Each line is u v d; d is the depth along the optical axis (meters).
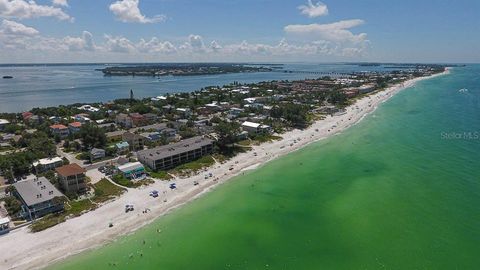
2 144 157.50
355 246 76.19
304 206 95.56
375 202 95.81
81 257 74.56
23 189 97.19
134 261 73.12
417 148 143.88
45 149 138.62
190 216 91.19
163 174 117.88
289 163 131.12
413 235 78.94
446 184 105.50
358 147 149.50
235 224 86.81
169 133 167.25
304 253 74.50
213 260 73.06
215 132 160.38
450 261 69.69
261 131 172.38
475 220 84.31
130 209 94.00
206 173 121.06
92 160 133.25
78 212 92.19
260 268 70.19
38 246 78.06
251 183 112.38
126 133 153.88
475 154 132.88
